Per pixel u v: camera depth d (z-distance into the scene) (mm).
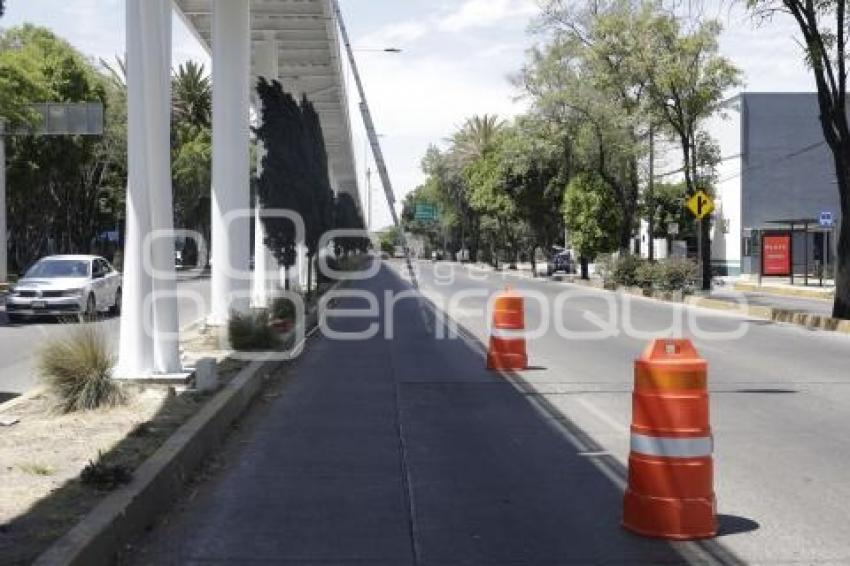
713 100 37938
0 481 6898
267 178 25438
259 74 29219
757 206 54656
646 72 36812
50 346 10328
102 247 67312
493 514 7082
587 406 11867
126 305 12094
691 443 6418
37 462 7543
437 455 9117
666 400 6434
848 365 16109
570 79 45219
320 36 32438
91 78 47688
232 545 6320
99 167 54125
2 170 39188
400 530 6672
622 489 7820
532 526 6762
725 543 6324
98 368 10164
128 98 12008
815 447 9398
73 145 45781
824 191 54594
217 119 20000
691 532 6383
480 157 89188
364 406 11961
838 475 8227
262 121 25578
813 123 54625
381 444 9633
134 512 6395
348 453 9203
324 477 8234
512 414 11336
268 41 29312
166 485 7297
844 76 23531
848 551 6164
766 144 54562
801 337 21172
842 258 23672
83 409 9898
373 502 7418
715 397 12617
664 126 40219
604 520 6906
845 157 23688
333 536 6531
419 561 6008
